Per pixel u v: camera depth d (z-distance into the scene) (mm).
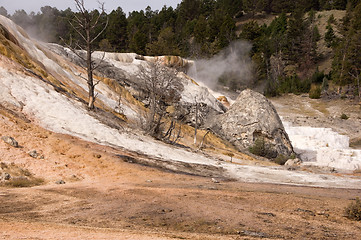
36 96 23344
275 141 44156
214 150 38000
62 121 22297
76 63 45125
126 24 114500
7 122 18578
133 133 27141
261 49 109688
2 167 13883
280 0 155875
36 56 32781
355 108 80250
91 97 27672
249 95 47938
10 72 23969
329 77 102312
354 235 8883
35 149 16969
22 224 6906
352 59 90062
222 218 9750
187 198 12250
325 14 144750
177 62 64500
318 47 123438
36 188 12133
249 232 8422
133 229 7773
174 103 47281
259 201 12875
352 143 62312
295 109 82312
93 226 7750
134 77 49031
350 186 21203
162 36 105625
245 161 33188
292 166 32500
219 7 153125
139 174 17094
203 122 49031
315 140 53562
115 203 10664
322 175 24703
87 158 17750
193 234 7691
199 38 111500
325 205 13133
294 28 115812
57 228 6871
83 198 11070
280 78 102188
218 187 16016
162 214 9703
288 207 12227
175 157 24531
